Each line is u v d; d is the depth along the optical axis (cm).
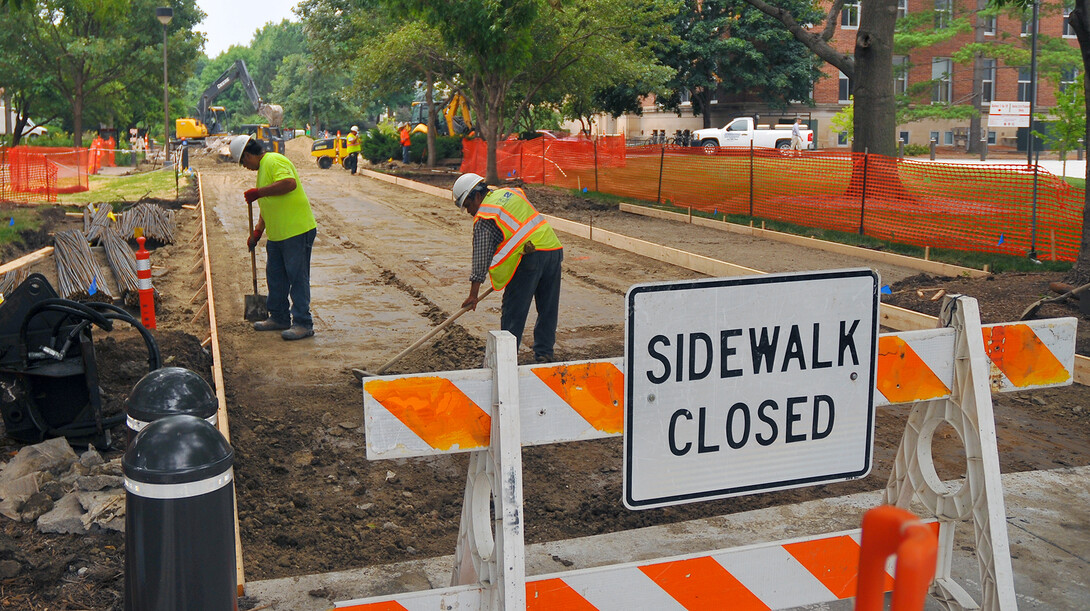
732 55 4147
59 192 2266
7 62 4038
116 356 650
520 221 651
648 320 279
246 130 4294
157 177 2852
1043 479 492
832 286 299
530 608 279
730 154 1881
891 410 632
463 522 307
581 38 2488
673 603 292
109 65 4241
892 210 1361
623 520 455
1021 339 334
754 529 431
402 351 704
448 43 2234
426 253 1323
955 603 329
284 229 793
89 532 407
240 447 544
